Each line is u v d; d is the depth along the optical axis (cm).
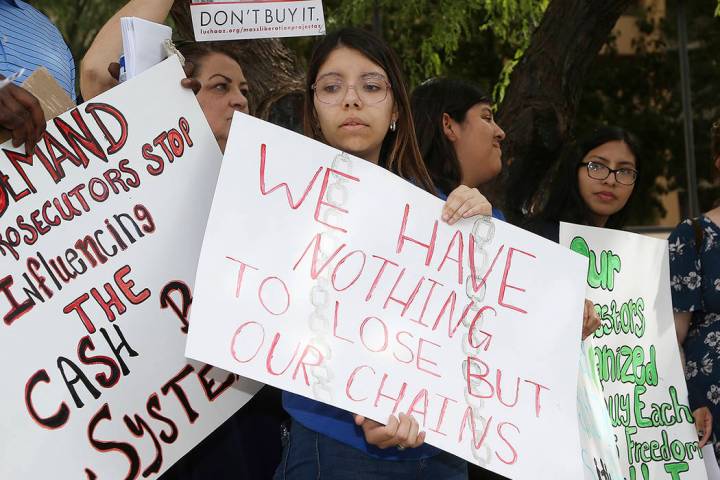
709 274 422
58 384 273
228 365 258
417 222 286
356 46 295
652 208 994
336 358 268
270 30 367
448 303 285
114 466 278
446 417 274
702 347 424
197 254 295
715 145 469
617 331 381
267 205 272
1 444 265
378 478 284
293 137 278
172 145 295
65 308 277
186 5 482
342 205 279
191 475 329
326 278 273
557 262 298
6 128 268
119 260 285
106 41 339
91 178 284
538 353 291
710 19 989
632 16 990
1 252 271
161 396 286
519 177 547
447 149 388
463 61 864
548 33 554
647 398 384
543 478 280
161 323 288
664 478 382
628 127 991
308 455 288
